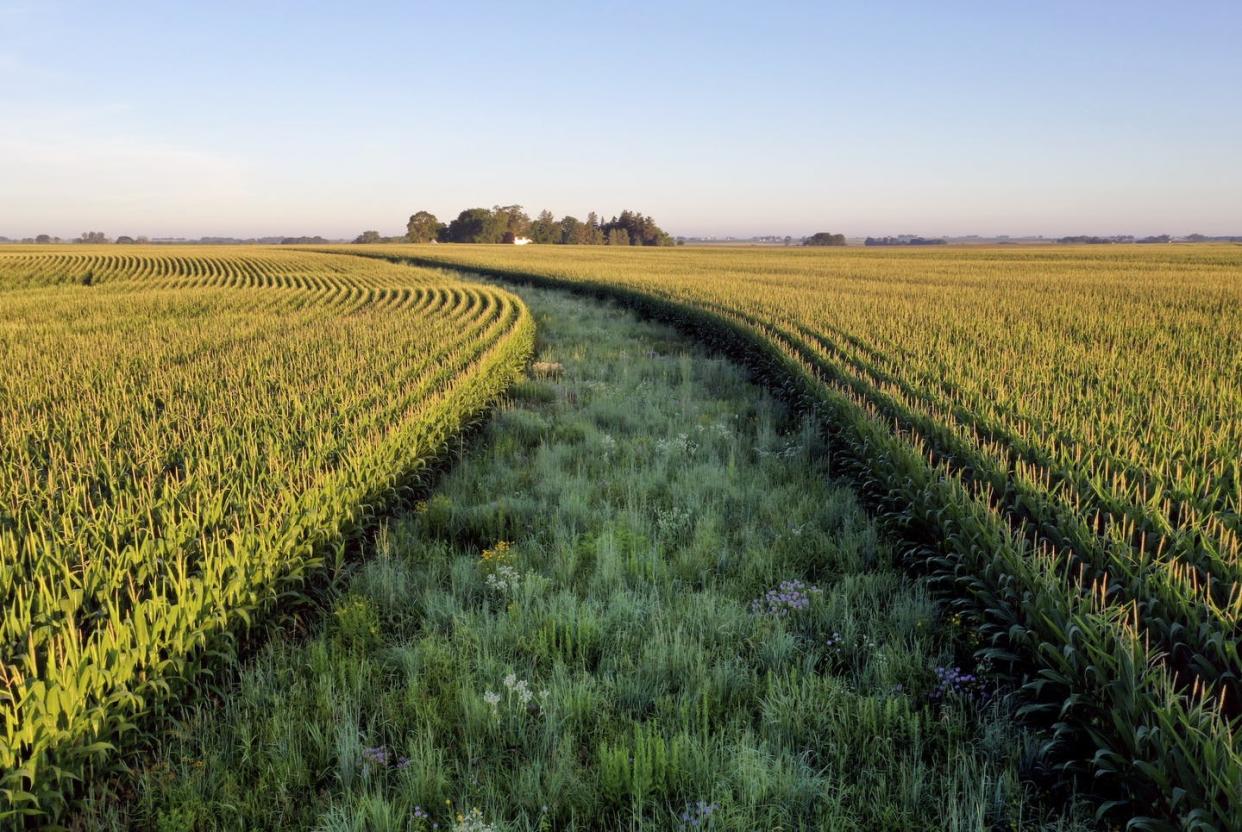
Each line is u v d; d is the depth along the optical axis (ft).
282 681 17.10
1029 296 91.15
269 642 18.43
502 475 32.89
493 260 229.45
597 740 15.34
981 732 15.51
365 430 31.76
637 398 49.16
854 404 34.06
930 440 29.91
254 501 22.29
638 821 13.17
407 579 22.71
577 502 28.55
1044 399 34.76
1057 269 167.84
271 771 14.10
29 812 11.77
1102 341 53.98
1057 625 15.66
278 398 38.52
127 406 38.09
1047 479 23.08
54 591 16.88
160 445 30.58
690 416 44.06
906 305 80.28
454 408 37.60
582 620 19.31
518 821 13.03
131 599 15.90
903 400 34.83
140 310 103.50
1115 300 84.28
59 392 43.50
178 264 239.91
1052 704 14.76
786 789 13.62
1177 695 12.47
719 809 13.03
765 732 15.53
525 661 18.22
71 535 19.86
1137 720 12.95
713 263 221.87
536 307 111.55
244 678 16.72
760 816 13.14
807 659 18.01
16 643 14.76
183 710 15.33
